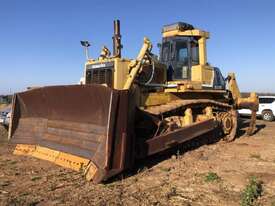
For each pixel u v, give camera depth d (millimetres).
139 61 9914
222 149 11609
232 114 13273
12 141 10641
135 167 8945
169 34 12141
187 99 11805
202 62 12133
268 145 12547
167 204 6309
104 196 6676
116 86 9891
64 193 6836
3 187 7191
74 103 8555
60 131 9125
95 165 7586
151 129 9469
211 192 7012
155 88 10836
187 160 9828
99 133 7844
